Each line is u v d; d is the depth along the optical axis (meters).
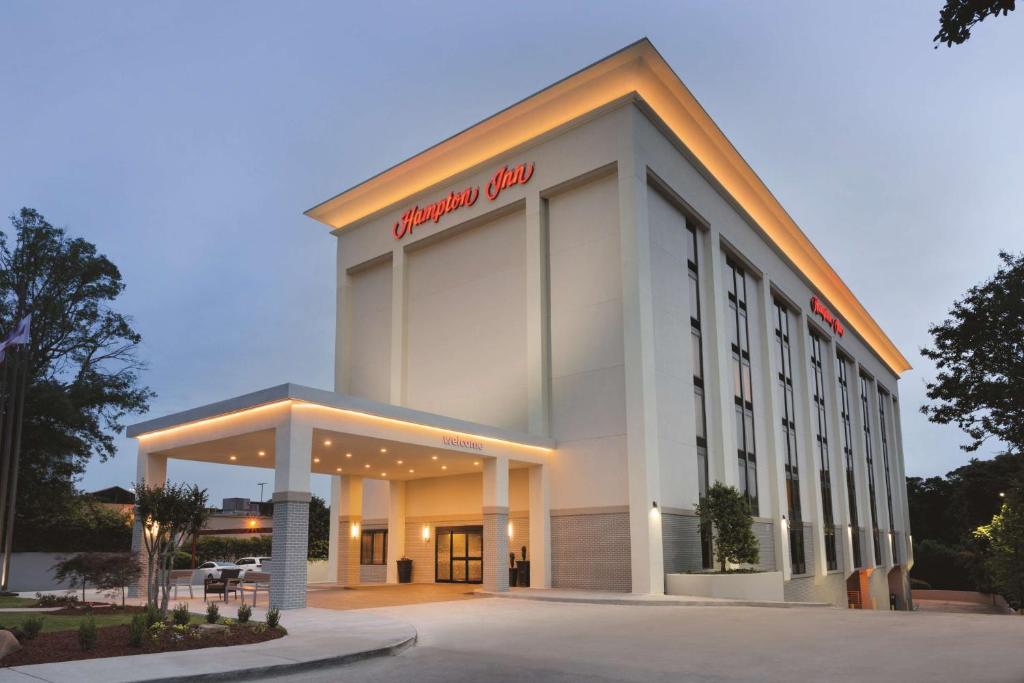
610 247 26.83
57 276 37.62
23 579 35.78
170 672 9.73
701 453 28.64
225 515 70.06
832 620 16.44
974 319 29.20
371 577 32.84
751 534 25.38
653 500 24.36
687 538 26.47
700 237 31.48
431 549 30.80
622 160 26.58
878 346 60.19
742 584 23.75
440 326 31.88
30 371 36.28
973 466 58.19
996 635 13.27
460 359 30.75
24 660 10.50
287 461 19.00
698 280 30.80
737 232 34.06
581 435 26.34
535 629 15.32
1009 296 28.16
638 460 24.52
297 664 10.57
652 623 16.30
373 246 35.06
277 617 14.35
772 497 34.06
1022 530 34.81
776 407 35.56
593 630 15.10
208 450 24.06
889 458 61.88
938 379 30.66
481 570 28.95
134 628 11.88
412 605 20.55
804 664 10.79
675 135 29.12
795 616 17.50
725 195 32.97
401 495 32.09
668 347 27.52
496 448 25.06
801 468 39.00
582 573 25.34
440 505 30.75
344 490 31.17
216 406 21.30
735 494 25.77
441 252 32.62
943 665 10.40
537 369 27.55
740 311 34.25
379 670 10.67
